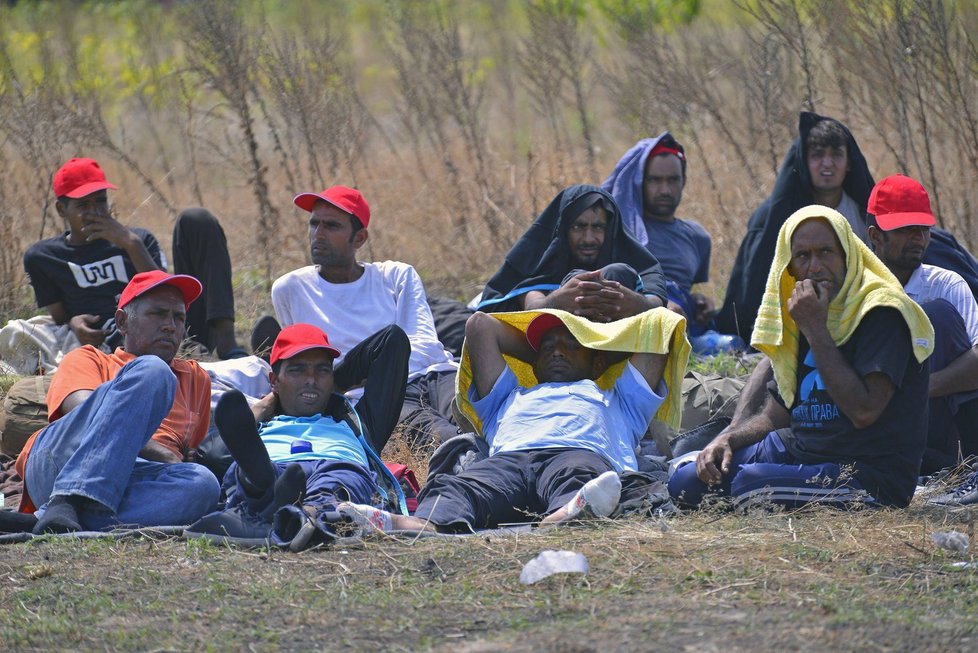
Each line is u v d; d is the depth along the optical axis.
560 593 15.10
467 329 22.12
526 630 13.78
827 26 35.38
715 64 40.97
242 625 14.38
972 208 34.12
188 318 29.19
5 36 44.75
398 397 23.19
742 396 21.42
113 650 13.66
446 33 43.12
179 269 29.17
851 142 28.44
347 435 21.23
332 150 39.31
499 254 38.09
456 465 21.98
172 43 49.97
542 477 19.89
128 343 20.98
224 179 44.72
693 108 40.94
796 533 17.88
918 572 15.97
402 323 27.08
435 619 14.35
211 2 38.38
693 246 32.31
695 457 20.69
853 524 18.31
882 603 14.59
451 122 45.25
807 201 28.95
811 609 14.32
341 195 26.97
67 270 28.16
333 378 22.80
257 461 18.33
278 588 15.67
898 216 23.06
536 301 24.95
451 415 25.48
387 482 21.27
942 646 12.94
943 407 22.02
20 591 15.68
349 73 43.25
